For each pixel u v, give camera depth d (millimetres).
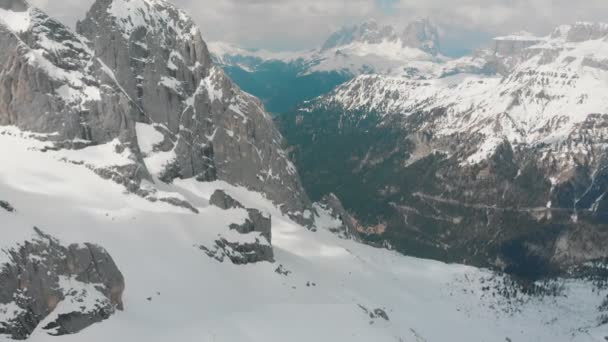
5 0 186625
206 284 133000
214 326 113125
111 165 167000
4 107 170875
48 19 193250
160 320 110625
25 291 94188
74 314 97812
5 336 88188
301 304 138250
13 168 149625
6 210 110062
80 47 198750
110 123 180625
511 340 192000
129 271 123875
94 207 146000
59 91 177625
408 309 184750
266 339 114688
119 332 100062
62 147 169625
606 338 195875
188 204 166625
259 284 146500
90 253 107562
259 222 180375
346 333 127875
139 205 157625
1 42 173375
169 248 141250
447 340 173750
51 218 130625
